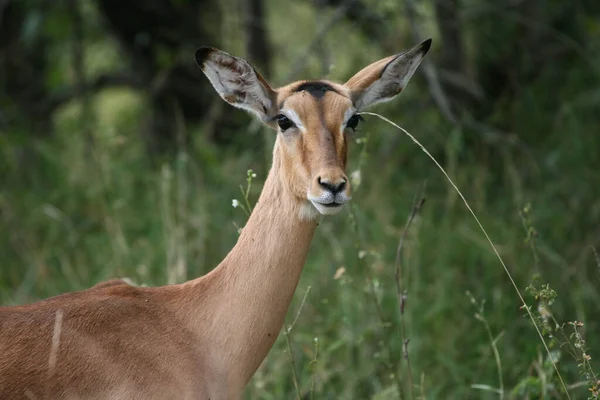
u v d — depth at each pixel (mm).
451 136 14945
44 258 13039
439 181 15133
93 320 7395
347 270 11898
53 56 17719
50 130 17656
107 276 12172
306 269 12375
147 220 14000
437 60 16656
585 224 13781
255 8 16859
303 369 10594
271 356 10836
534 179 15086
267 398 10164
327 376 10469
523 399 9820
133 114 19484
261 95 8258
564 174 15016
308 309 11516
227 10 19062
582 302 11734
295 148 7809
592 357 10828
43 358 7117
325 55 14266
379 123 15750
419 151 15664
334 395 10406
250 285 7750
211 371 7613
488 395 10391
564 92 16953
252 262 7785
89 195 14422
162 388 7305
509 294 12031
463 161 15742
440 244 13258
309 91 8062
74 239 13484
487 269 12586
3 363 7051
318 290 11898
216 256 12836
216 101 17188
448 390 10891
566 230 13633
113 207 13500
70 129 17391
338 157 7797
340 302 11430
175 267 11664
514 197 14172
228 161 15203
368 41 16891
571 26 17484
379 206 13633
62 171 15430
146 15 17438
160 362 7379
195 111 18078
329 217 13047
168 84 17734
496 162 15742
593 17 17391
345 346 11031
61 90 17328
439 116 15789
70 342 7219
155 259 12398
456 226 13641
